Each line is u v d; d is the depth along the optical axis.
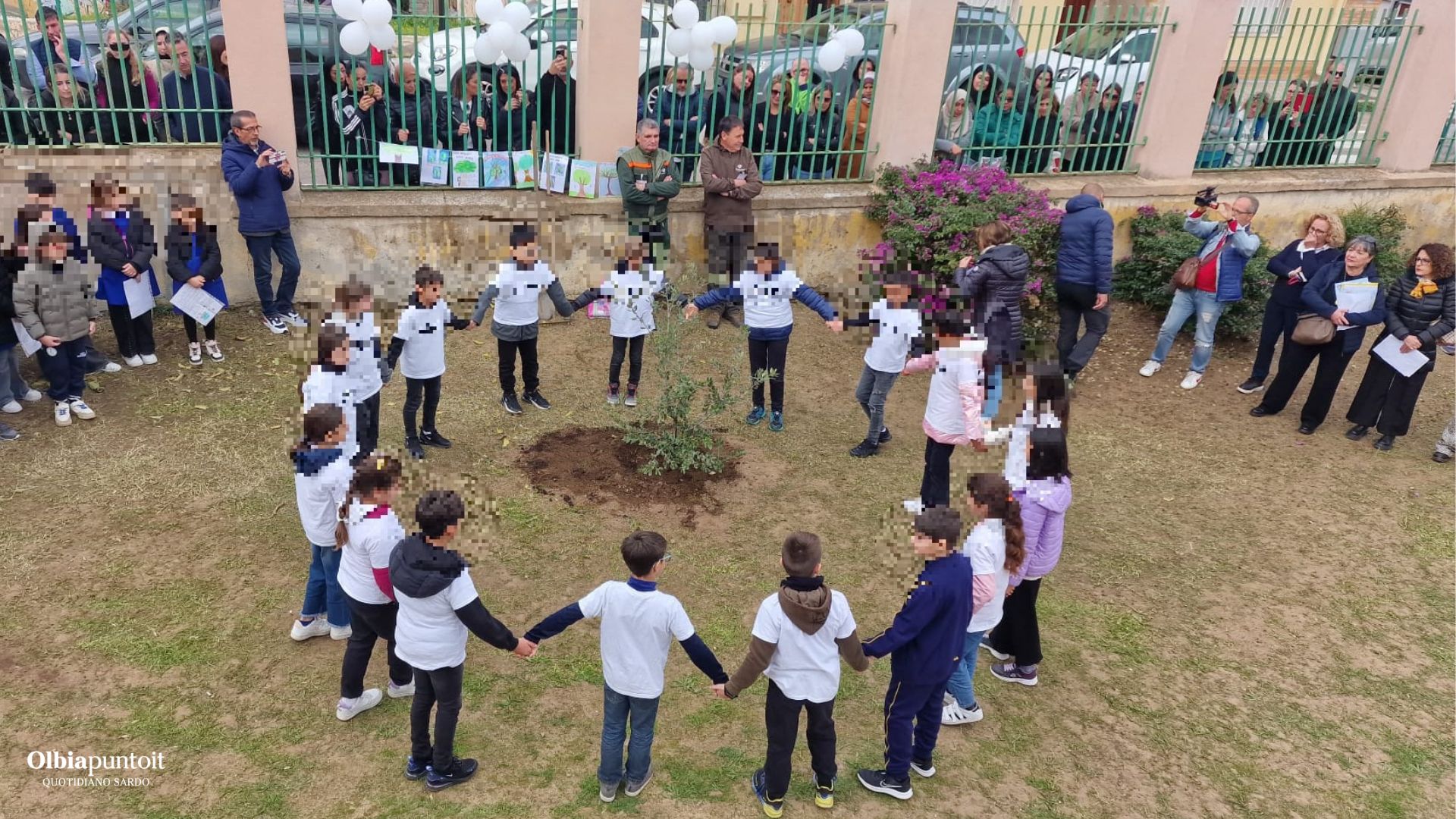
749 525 6.51
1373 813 4.63
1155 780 4.73
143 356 7.78
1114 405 8.83
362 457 4.66
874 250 9.53
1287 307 8.45
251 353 8.09
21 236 6.38
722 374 8.62
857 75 9.72
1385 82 11.83
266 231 7.99
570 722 4.74
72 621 5.08
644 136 8.60
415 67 8.48
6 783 4.11
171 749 4.38
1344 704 5.34
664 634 3.88
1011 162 10.72
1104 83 10.74
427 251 8.86
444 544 3.79
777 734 4.05
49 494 6.11
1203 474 7.71
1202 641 5.78
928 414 6.19
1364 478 7.75
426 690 4.09
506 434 7.32
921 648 4.08
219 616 5.23
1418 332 7.77
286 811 4.11
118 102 8.19
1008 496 4.27
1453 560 6.73
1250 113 11.40
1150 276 10.42
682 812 4.25
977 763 4.74
